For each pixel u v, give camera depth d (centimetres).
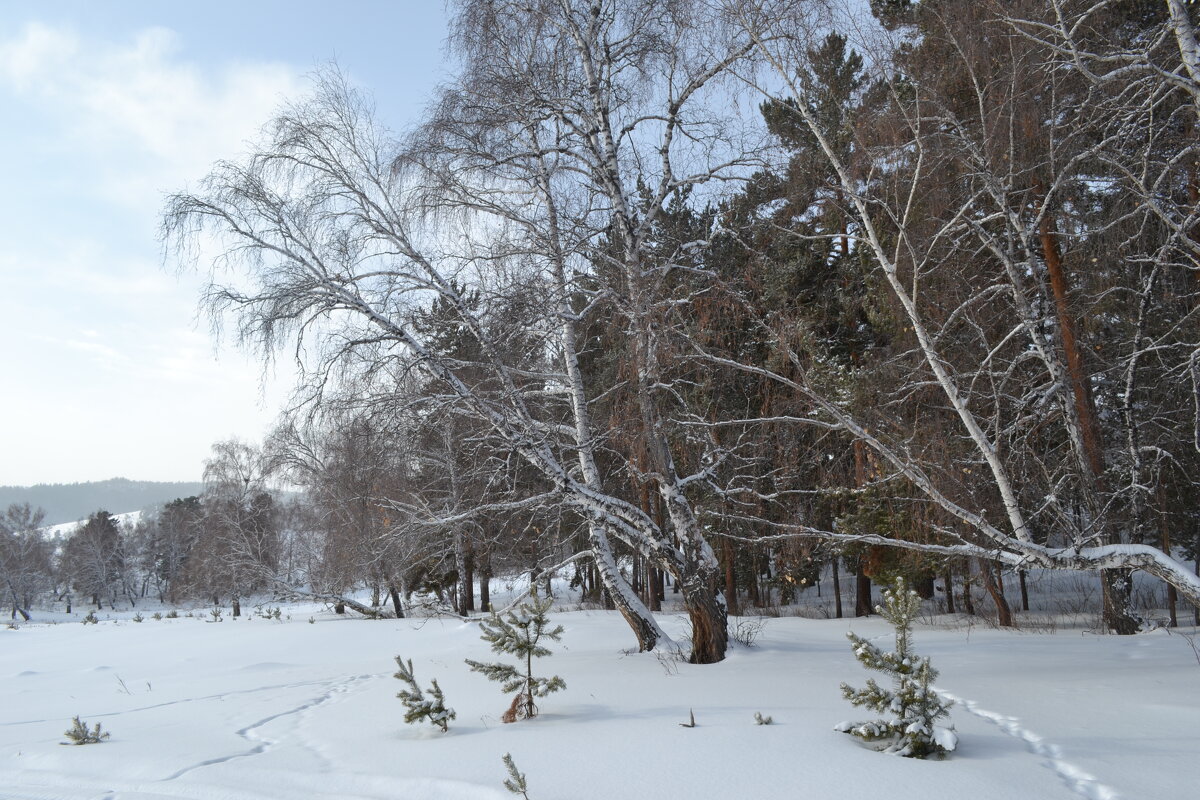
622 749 638
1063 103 1209
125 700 1258
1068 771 536
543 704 880
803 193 1219
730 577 2661
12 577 6844
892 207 1292
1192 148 1037
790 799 501
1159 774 512
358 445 1216
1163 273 1229
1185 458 1599
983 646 1342
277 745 773
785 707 780
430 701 775
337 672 1452
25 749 842
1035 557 995
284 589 3203
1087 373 1416
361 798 578
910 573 1962
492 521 1669
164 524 8225
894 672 615
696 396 1389
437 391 1198
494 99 1213
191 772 685
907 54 1241
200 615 4019
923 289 1323
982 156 1180
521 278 1181
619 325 1204
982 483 1502
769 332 1218
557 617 2327
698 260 1292
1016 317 1466
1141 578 2872
